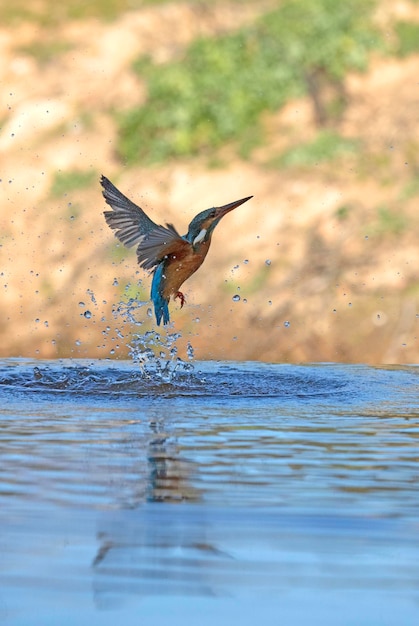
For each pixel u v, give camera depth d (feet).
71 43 80.64
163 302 26.00
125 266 64.39
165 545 12.06
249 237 63.00
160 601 10.35
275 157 68.23
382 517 13.39
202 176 67.87
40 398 24.85
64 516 13.26
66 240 66.64
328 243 61.98
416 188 64.44
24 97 77.00
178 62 74.49
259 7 77.05
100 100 75.20
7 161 72.23
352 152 67.46
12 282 65.21
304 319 58.85
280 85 72.28
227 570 11.23
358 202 63.87
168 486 14.94
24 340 62.18
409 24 75.56
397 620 9.87
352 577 11.05
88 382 27.40
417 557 11.73
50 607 10.14
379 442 18.78
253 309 59.47
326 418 21.85
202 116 71.51
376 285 59.77
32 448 17.79
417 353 56.80
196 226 25.81
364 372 30.81
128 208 24.56
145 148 71.15
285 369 31.07
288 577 11.04
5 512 13.44
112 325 61.46
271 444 18.43
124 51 78.23
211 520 13.16
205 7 78.18
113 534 12.46
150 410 22.90
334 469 16.33
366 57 73.00
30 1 86.63
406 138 67.97
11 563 11.37
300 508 13.79
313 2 74.69
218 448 17.95
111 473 15.79
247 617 9.91
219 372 29.94
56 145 72.59
